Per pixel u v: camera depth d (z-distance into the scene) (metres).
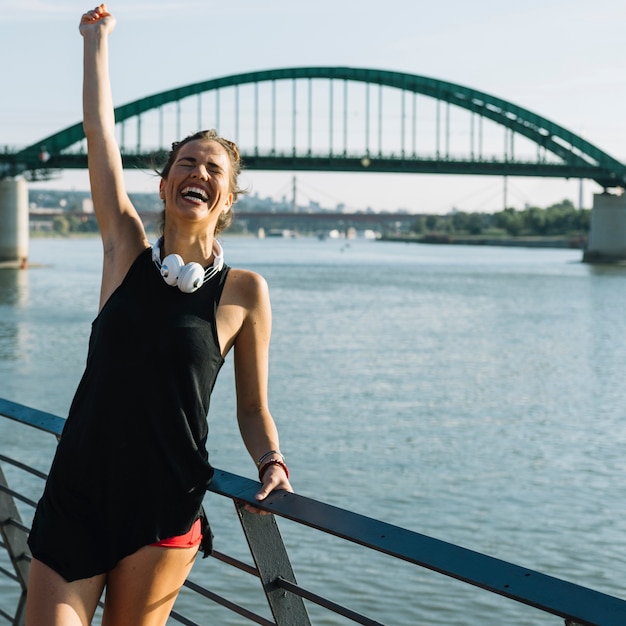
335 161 105.38
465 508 17.55
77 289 76.75
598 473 20.48
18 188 101.94
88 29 3.54
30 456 19.47
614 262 127.19
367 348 43.56
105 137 3.42
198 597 12.46
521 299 75.25
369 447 22.42
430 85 114.06
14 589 12.04
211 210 3.21
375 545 2.42
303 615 2.97
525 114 114.00
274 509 2.79
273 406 27.78
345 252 196.12
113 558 2.94
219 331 3.11
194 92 111.56
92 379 3.03
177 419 2.99
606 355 43.31
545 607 2.02
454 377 35.22
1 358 37.09
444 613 12.09
